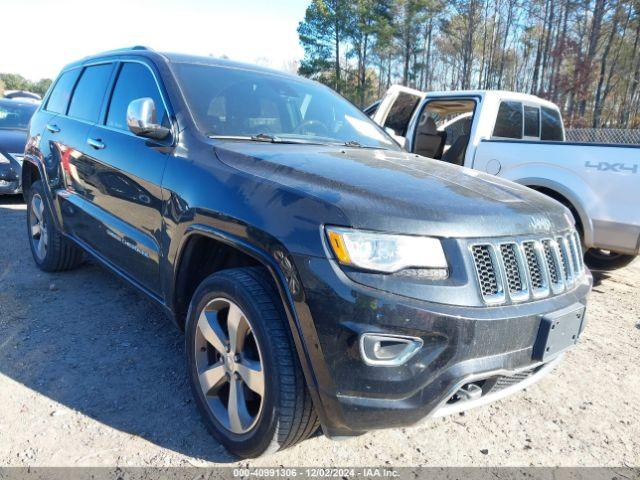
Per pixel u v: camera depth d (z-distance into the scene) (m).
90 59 4.21
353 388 1.87
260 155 2.48
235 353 2.24
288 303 1.97
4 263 4.84
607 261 5.64
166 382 2.88
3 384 2.77
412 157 3.13
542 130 6.88
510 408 2.92
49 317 3.66
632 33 40.75
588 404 3.00
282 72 3.81
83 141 3.64
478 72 50.56
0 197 8.43
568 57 38.88
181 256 2.54
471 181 2.54
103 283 4.40
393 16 47.75
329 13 46.72
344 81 48.66
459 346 1.87
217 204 2.29
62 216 4.03
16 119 8.88
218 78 3.26
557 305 2.19
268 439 2.07
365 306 1.82
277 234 2.00
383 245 1.88
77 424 2.47
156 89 3.11
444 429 2.67
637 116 40.38
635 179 4.42
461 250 1.95
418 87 50.22
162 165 2.75
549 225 2.32
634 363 3.57
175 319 2.73
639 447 2.61
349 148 3.10
